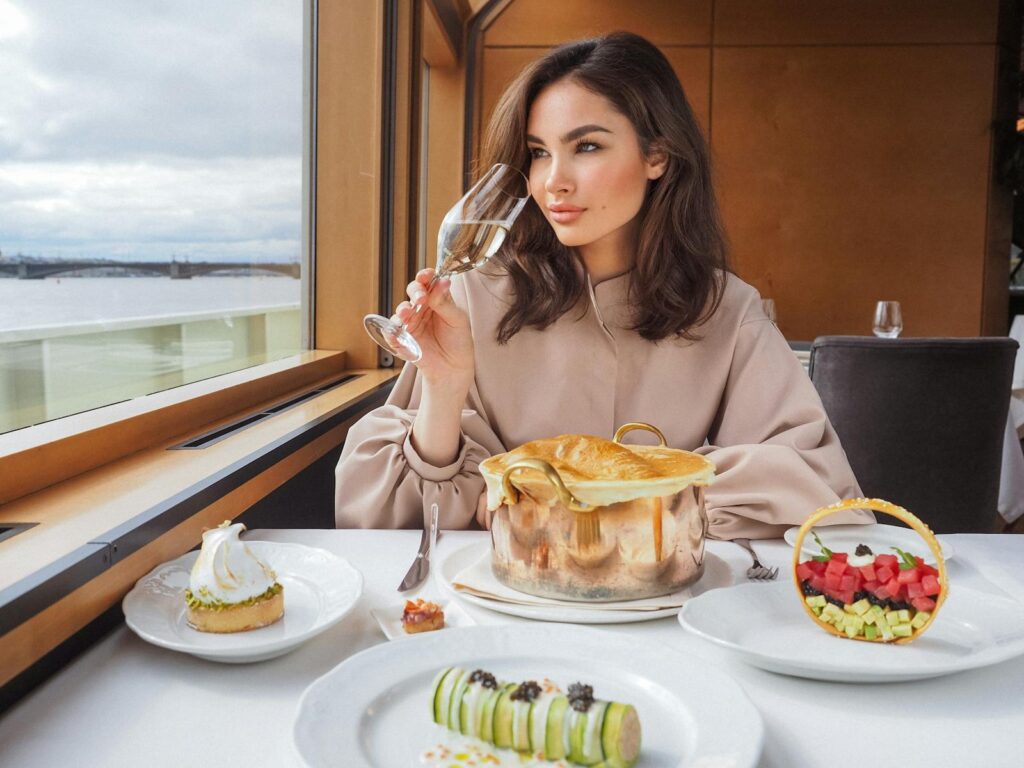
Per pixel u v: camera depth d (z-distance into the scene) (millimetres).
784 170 5164
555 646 692
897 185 5121
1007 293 5305
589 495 800
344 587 830
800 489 1099
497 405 1335
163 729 603
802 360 3281
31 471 1020
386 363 2678
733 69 5129
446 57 4652
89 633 744
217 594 740
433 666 665
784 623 784
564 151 1175
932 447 2184
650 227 1270
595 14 5090
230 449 1331
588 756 539
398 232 2816
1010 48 5105
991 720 627
